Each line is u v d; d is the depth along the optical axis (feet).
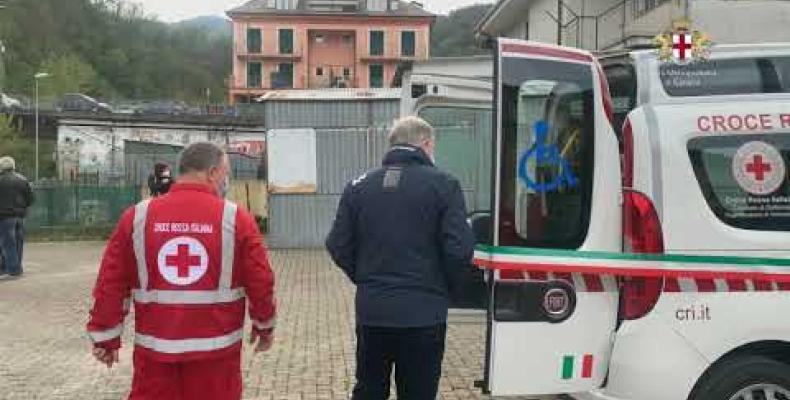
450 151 23.49
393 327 14.48
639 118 14.75
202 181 13.78
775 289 14.65
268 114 67.26
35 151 205.87
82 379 24.67
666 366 14.38
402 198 14.70
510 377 14.46
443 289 14.83
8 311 36.76
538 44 14.55
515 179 14.34
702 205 14.56
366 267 14.85
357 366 15.33
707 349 14.48
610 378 14.58
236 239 13.48
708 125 14.71
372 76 321.32
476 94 21.22
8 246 49.60
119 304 13.46
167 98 349.82
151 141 180.75
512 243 14.38
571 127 14.58
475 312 16.19
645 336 14.43
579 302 14.60
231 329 13.55
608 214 14.64
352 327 31.89
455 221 14.51
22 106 216.74
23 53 308.60
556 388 14.57
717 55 15.21
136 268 13.47
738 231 14.64
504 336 14.44
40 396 22.85
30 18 316.81
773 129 14.84
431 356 14.75
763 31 61.82
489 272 14.48
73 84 303.07
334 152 67.21
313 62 321.93
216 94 367.86
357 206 15.05
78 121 182.50
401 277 14.57
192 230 13.35
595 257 14.48
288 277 47.96
